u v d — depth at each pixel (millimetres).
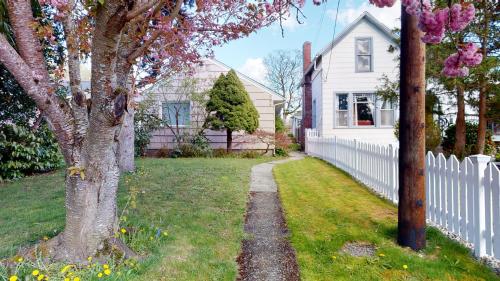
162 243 3373
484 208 3135
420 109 3324
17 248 3166
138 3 2715
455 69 2457
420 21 2102
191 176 7422
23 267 2645
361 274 2832
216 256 3160
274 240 3695
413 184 3326
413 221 3318
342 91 14195
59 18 2902
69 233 2900
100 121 2648
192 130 13320
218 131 13562
